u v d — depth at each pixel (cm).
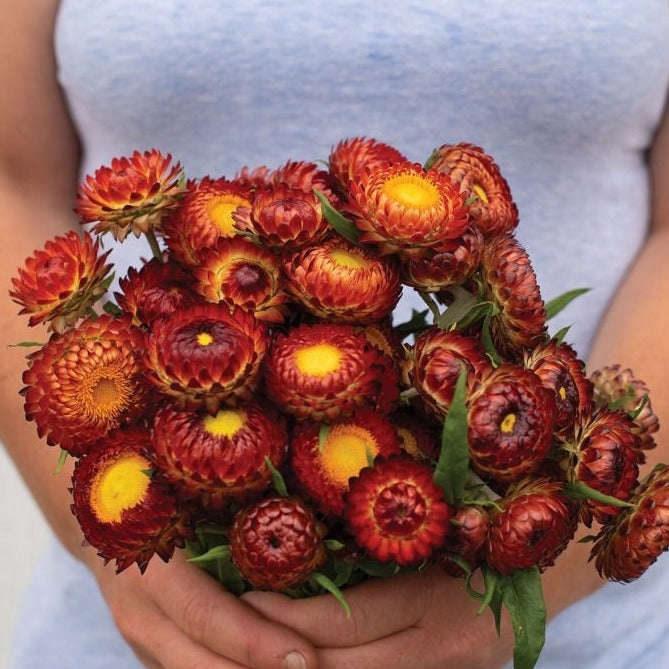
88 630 120
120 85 111
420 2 110
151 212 84
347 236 81
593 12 110
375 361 80
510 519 80
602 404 89
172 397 79
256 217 81
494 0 110
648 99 113
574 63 111
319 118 113
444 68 111
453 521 79
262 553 80
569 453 82
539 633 81
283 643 89
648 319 107
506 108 112
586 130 113
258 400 81
